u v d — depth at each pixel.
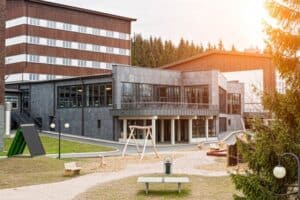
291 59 12.69
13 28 75.44
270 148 10.91
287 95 11.52
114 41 86.50
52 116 63.09
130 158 34.72
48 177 23.67
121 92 55.22
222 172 25.56
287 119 11.47
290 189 11.93
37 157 30.12
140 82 57.34
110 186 20.28
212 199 16.86
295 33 12.80
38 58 75.62
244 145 11.52
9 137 49.84
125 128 53.78
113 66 55.19
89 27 82.69
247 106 71.38
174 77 61.44
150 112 50.75
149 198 17.17
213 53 76.38
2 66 40.59
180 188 18.75
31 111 65.94
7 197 17.41
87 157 35.16
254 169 11.31
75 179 22.84
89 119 58.16
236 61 74.75
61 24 78.62
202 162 31.53
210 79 59.62
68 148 42.38
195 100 61.25
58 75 77.94
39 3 75.81
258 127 11.40
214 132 59.47
